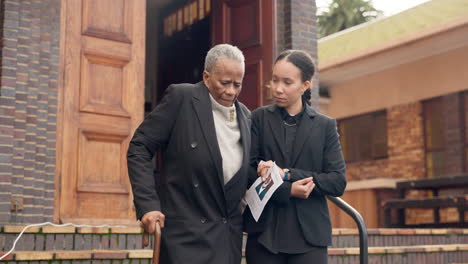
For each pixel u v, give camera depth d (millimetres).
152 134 2697
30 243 4184
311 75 2951
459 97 11805
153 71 10727
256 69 6867
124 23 5781
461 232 6621
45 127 5238
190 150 2652
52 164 5234
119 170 5562
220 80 2660
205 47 9172
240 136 2770
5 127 4980
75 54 5500
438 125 12164
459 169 11727
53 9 5438
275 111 2980
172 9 10164
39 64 5289
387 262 5469
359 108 13656
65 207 5270
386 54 12094
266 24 6844
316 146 2916
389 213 10156
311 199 2887
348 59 12328
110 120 5574
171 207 2666
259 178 2820
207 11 8977
